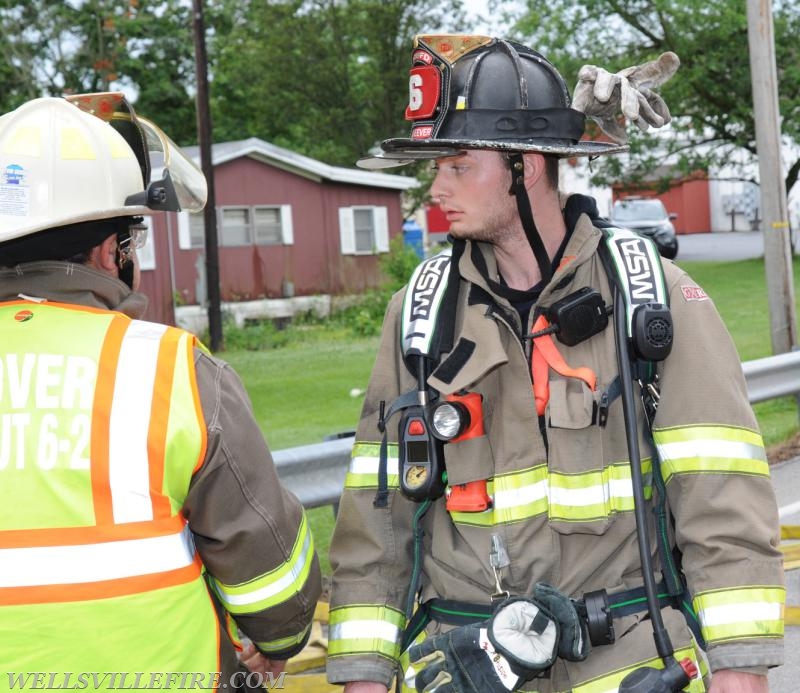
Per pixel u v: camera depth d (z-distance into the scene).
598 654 2.35
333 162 40.84
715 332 2.42
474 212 2.50
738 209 55.03
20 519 2.01
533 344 2.45
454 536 2.50
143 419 2.06
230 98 43.22
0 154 2.17
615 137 2.72
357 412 13.23
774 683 4.79
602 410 2.38
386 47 38.72
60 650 1.99
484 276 2.51
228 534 2.16
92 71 30.62
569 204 2.58
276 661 2.49
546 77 2.54
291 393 15.32
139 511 2.04
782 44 28.91
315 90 39.72
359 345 23.48
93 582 2.01
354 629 2.54
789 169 31.69
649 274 2.44
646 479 2.42
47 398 2.06
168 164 2.40
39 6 29.06
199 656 2.11
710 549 2.30
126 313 2.26
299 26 38.75
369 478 2.59
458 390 2.43
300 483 5.19
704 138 32.59
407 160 2.60
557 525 2.37
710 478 2.31
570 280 2.48
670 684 2.24
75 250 2.18
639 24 29.25
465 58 2.54
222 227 27.73
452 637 2.35
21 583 1.99
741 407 2.37
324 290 29.36
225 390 2.17
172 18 38.72
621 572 2.39
